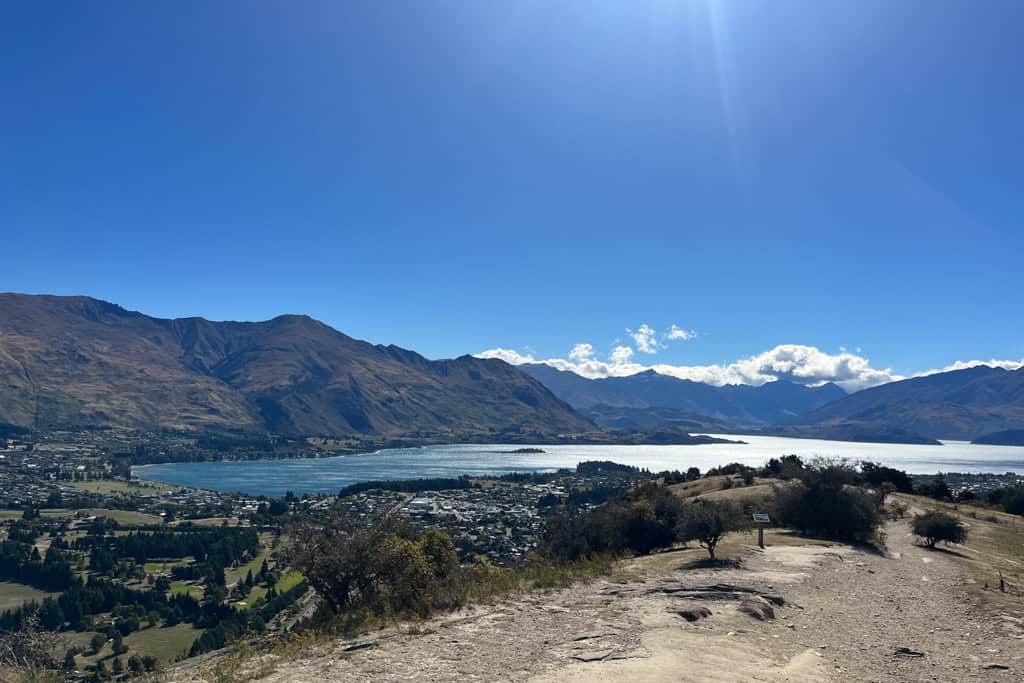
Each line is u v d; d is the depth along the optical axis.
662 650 13.29
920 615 19.81
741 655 13.43
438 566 23.86
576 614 16.98
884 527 57.25
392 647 13.66
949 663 14.01
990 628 17.83
